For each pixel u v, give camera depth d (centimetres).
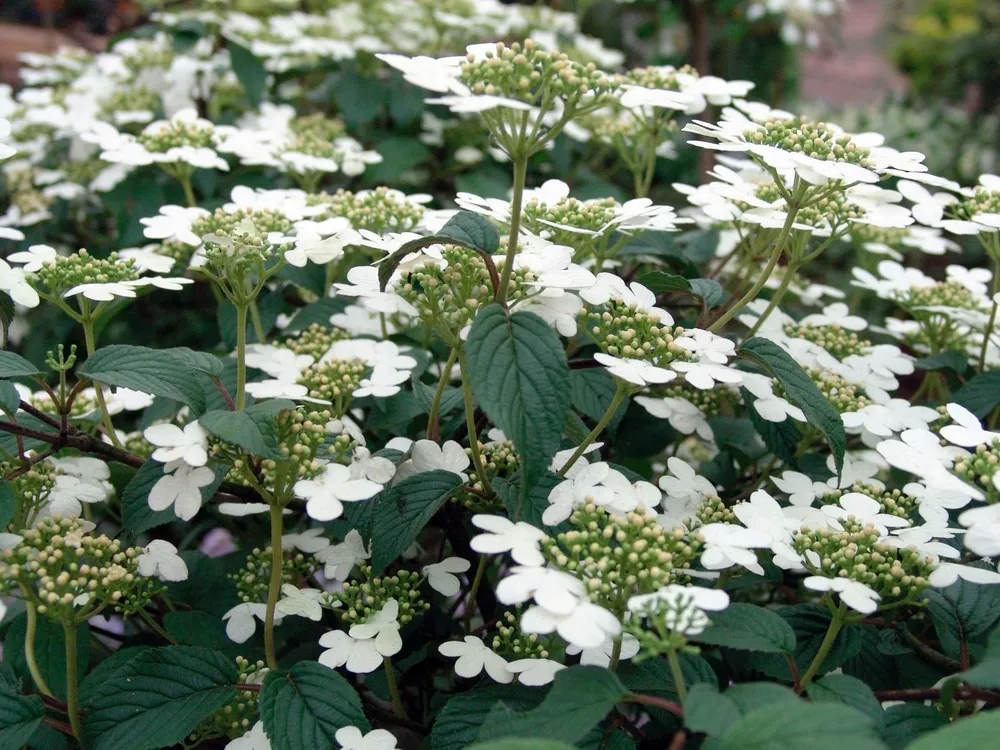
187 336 81
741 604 33
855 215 43
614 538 35
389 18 89
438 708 45
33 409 37
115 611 48
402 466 40
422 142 83
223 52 91
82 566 35
